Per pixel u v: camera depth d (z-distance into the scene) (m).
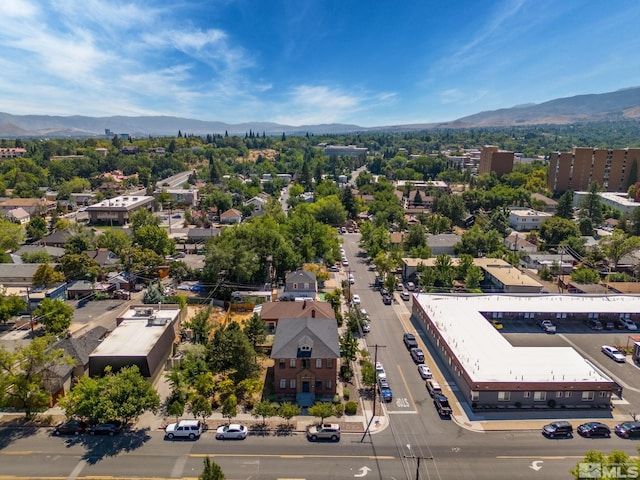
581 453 44.44
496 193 179.12
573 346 68.94
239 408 51.97
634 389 56.66
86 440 45.69
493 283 94.56
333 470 41.78
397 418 50.22
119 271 98.69
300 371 54.28
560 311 75.19
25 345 64.50
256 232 97.56
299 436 47.03
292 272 91.06
